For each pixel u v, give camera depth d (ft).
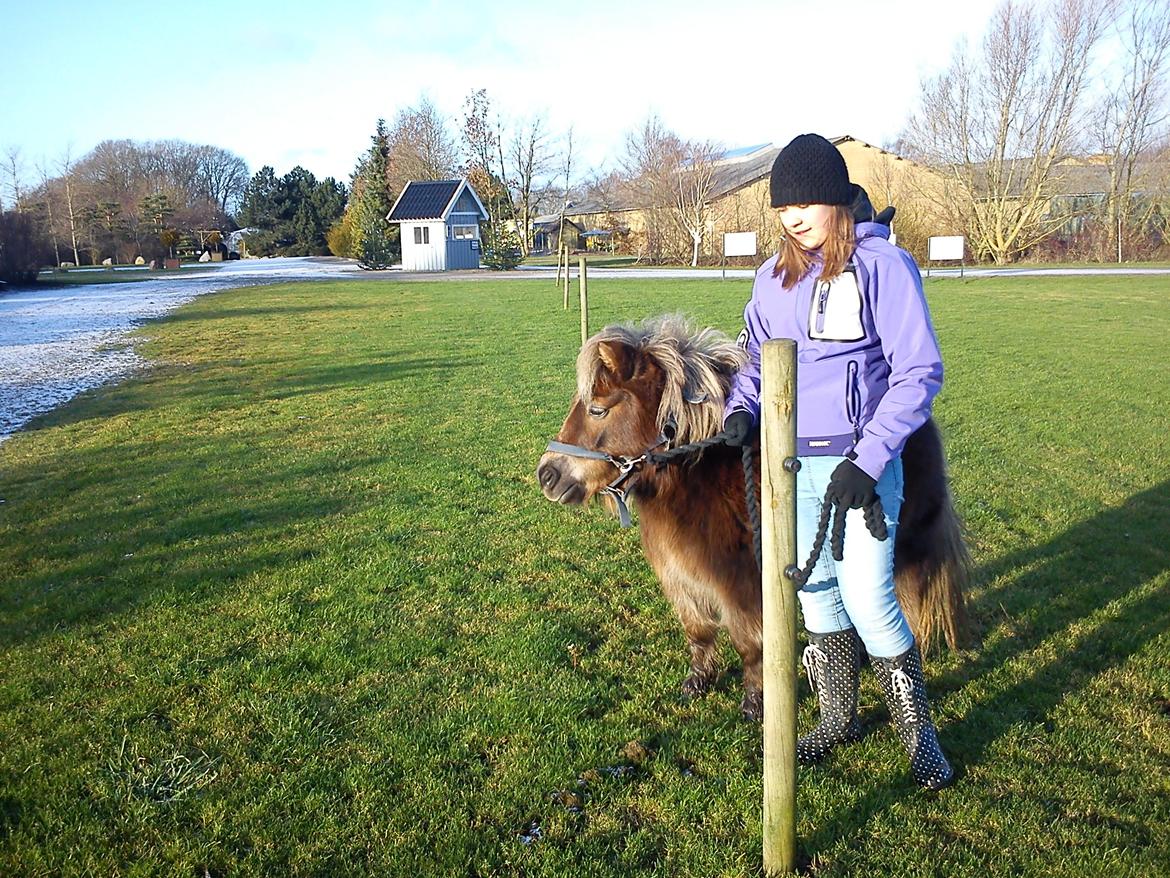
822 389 9.27
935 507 11.07
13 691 12.71
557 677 13.11
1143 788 10.31
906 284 8.84
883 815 9.88
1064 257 143.13
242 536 19.47
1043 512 20.77
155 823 9.83
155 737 11.53
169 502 22.09
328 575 17.19
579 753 11.15
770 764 8.68
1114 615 15.02
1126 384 36.91
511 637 14.44
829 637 10.23
